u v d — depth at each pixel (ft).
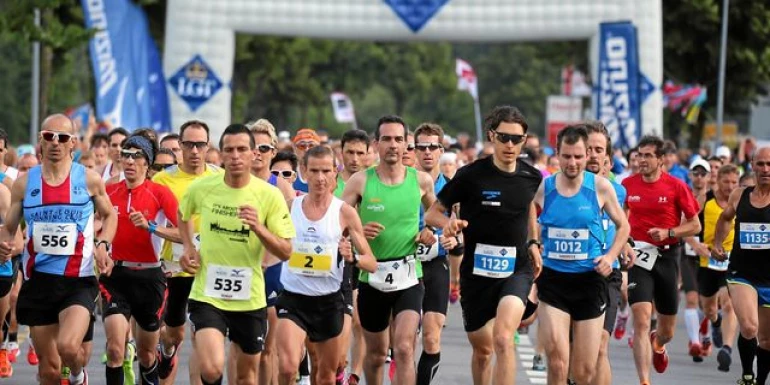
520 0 203.51
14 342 98.58
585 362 71.26
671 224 90.07
